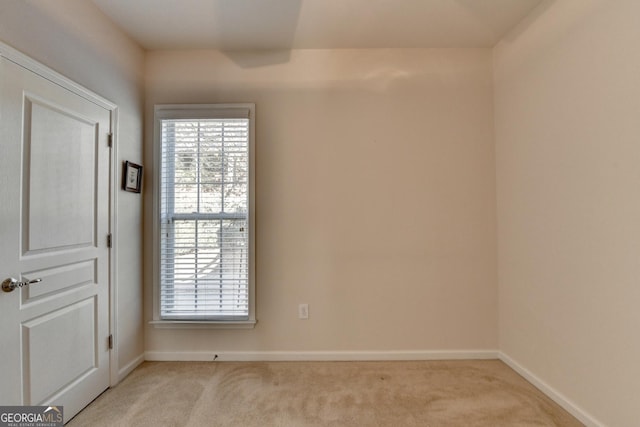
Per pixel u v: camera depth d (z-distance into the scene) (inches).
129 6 74.9
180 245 93.4
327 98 94.2
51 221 61.7
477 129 94.0
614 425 56.9
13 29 54.1
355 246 93.7
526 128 80.5
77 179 68.5
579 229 64.5
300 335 93.0
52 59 62.2
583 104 63.3
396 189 93.8
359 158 94.0
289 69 94.0
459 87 94.1
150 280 92.7
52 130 61.9
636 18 52.9
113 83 80.4
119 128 82.6
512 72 85.8
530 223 79.4
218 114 93.2
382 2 75.0
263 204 93.4
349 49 94.3
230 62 94.0
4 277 52.7
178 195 93.8
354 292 93.4
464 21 82.4
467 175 93.7
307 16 79.7
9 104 53.4
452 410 68.5
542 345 75.4
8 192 53.4
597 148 60.2
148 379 81.8
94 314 73.7
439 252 93.5
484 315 93.2
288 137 93.9
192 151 93.7
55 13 62.9
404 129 94.0
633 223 53.6
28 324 56.9
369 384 79.0
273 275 93.2
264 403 71.2
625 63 54.7
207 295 92.8
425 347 92.9
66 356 65.3
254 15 79.0
